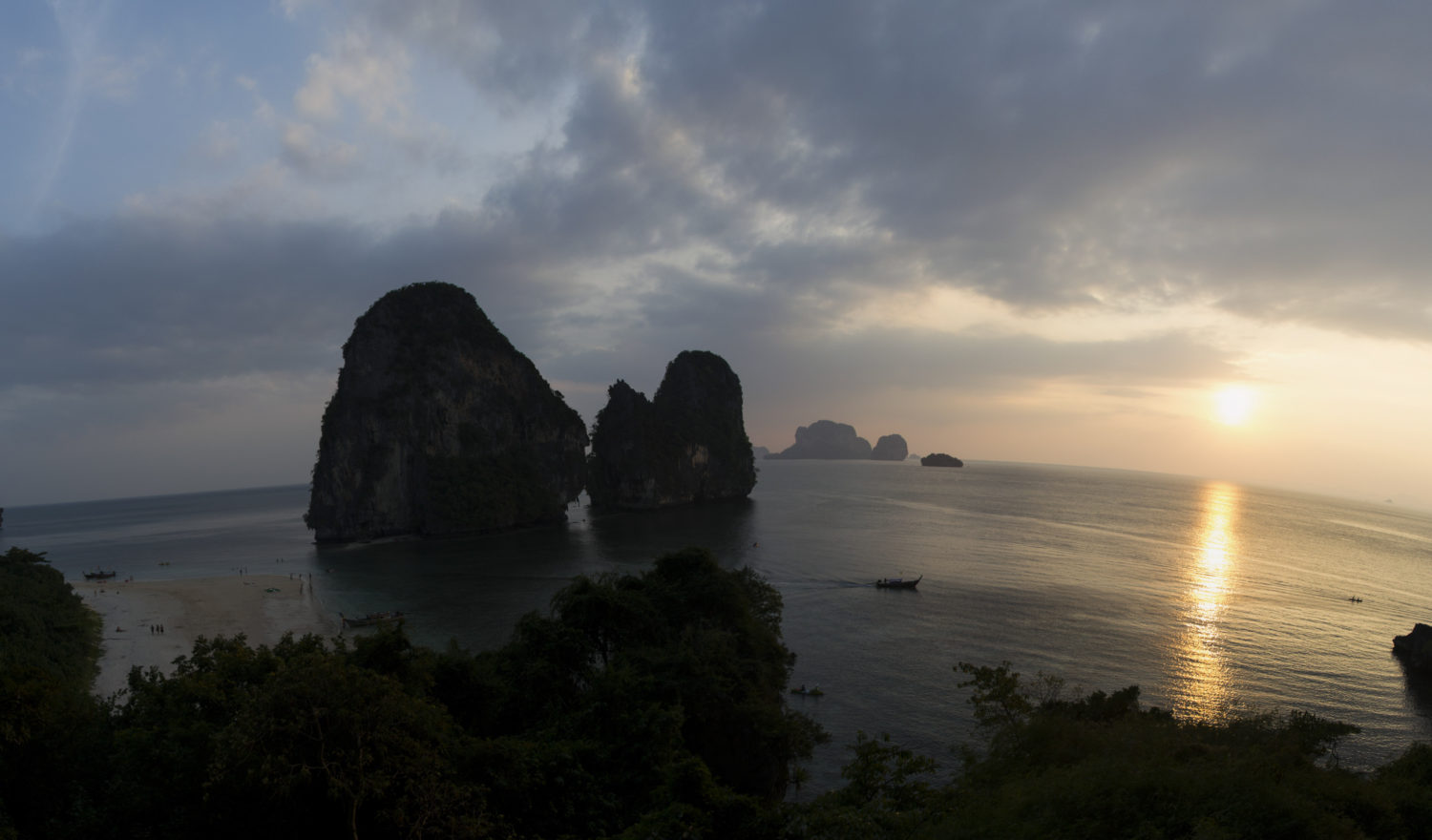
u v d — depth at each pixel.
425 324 150.00
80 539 176.00
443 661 27.72
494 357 155.75
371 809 17.38
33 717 20.39
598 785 21.84
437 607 75.75
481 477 142.25
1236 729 21.05
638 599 36.97
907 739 40.81
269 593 86.88
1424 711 46.75
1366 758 40.25
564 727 25.20
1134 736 18.30
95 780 20.00
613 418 189.62
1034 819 13.07
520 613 72.06
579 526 148.25
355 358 142.38
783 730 30.06
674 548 111.62
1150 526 148.75
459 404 146.25
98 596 85.56
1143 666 53.03
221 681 21.89
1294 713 23.72
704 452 195.12
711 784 20.06
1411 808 14.33
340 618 72.81
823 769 37.41
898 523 141.50
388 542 132.50
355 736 16.73
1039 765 17.41
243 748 15.88
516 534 139.38
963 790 17.20
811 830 17.02
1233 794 12.23
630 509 177.50
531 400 163.38
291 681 16.91
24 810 19.50
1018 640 59.16
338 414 137.88
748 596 44.91
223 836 17.38
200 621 71.69
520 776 20.14
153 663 57.09
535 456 156.88
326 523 135.25
